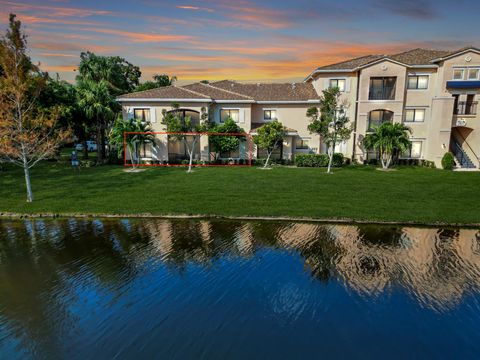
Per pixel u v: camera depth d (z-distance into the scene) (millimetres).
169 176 25562
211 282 10367
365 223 15344
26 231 14523
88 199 18750
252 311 8914
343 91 32969
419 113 31812
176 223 15461
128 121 29281
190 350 7523
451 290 9914
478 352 7504
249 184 22516
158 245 13070
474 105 30172
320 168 30109
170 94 31375
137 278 10602
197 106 30938
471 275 10773
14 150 17375
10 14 16547
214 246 12984
